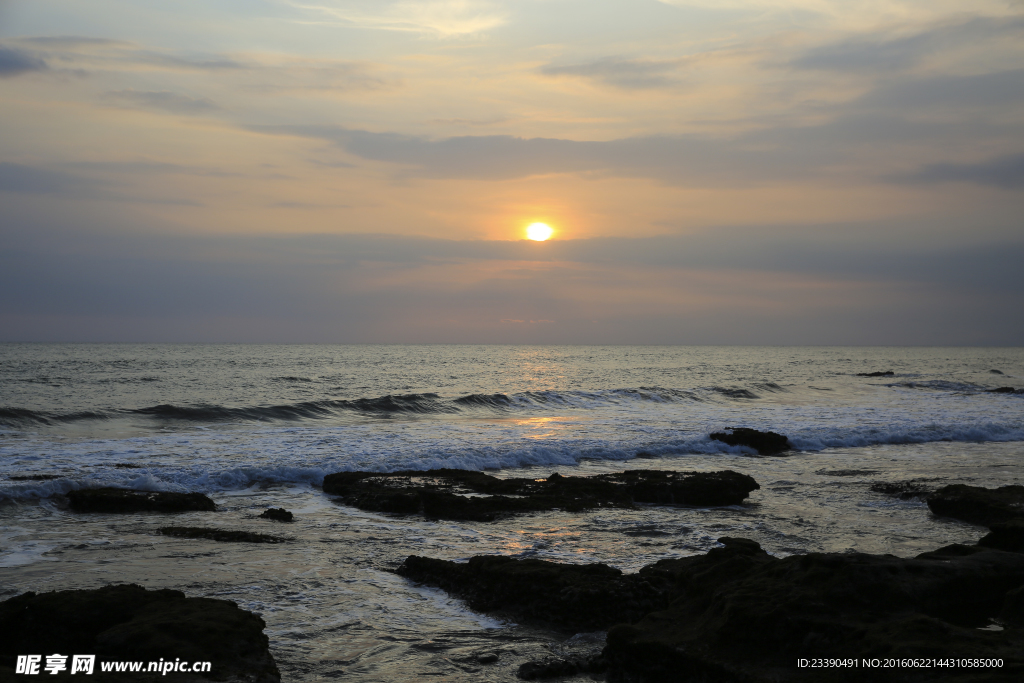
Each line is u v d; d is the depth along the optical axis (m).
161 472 14.78
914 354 164.12
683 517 12.44
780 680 4.84
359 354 115.50
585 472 17.52
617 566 9.20
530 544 10.43
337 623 7.16
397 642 6.74
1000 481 16.31
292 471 15.72
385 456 17.53
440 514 12.42
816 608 5.41
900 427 25.09
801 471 17.75
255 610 7.41
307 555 9.64
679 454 20.45
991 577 6.22
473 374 61.50
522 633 7.06
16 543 9.87
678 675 5.43
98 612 6.00
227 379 49.06
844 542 10.60
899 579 5.84
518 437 21.30
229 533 10.54
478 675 6.04
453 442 19.95
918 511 13.07
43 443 18.81
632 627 6.05
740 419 27.52
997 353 183.12
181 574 8.54
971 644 4.85
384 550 10.02
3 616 6.00
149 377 48.72
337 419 27.23
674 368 76.50
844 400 38.91
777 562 6.34
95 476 14.12
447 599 8.05
